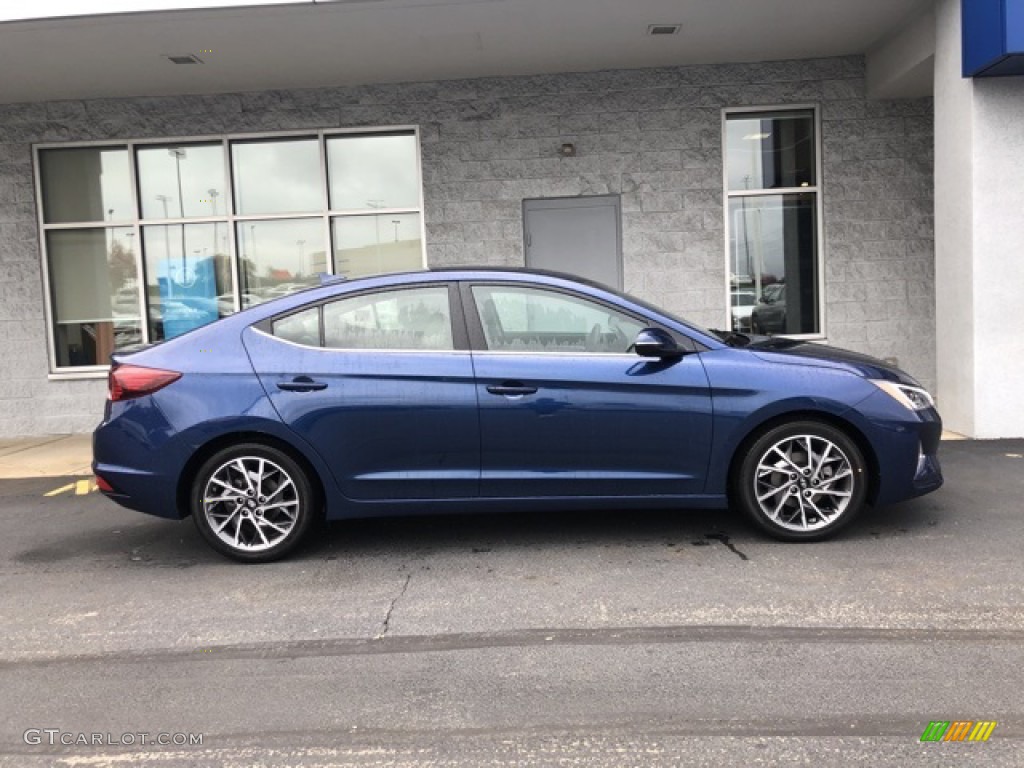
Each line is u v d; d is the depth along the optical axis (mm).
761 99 9375
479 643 3752
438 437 4715
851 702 3137
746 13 7785
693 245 9539
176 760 2906
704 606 4047
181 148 9727
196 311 9883
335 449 4715
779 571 4461
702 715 3082
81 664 3672
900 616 3857
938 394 8109
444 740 2980
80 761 2922
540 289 4875
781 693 3217
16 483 7309
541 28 7910
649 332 4633
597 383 4695
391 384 4707
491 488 4773
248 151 9719
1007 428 7441
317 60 8531
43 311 9742
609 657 3566
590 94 9422
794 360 4805
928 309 9547
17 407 9797
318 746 2971
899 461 4762
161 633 3973
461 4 7273
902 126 9375
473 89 9461
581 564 4703
